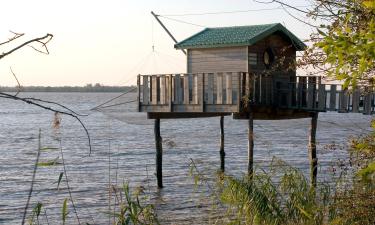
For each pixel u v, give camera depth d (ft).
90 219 97.35
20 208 109.91
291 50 123.03
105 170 166.61
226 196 47.39
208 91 109.50
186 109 112.06
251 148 106.52
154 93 116.67
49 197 121.19
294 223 44.96
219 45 118.62
